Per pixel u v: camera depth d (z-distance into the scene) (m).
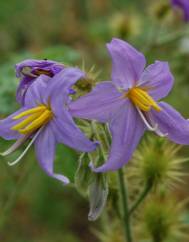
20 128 0.22
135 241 0.30
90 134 0.23
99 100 0.22
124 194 0.26
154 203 0.29
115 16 0.42
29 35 0.54
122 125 0.22
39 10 0.55
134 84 0.22
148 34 0.44
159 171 0.27
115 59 0.22
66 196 0.43
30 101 0.22
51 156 0.22
